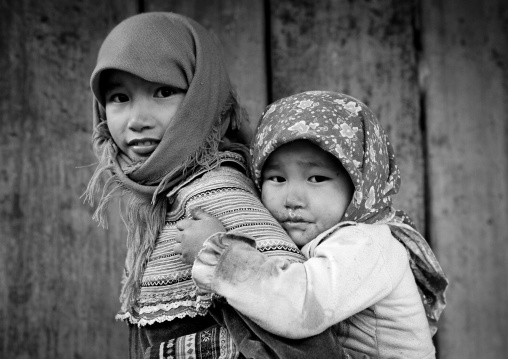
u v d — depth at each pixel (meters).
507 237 2.52
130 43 1.64
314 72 2.53
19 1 2.50
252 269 1.40
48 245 2.46
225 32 2.53
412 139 2.53
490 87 2.54
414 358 1.59
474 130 2.53
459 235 2.51
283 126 1.56
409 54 2.54
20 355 2.43
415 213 2.51
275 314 1.38
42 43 2.50
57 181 2.48
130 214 1.67
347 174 1.59
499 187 2.53
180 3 2.53
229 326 1.46
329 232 1.54
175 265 1.58
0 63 2.48
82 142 2.49
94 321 2.46
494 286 2.51
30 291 2.45
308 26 2.54
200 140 1.65
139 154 1.67
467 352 2.49
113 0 2.52
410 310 1.57
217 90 1.70
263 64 2.53
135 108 1.65
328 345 1.43
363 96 2.53
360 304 1.44
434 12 2.54
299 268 1.42
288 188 1.58
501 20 2.55
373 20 2.54
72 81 2.50
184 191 1.60
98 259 2.48
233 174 1.64
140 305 1.60
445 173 2.52
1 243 2.44
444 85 2.54
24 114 2.48
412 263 1.70
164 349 1.49
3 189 2.45
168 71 1.64
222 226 1.49
